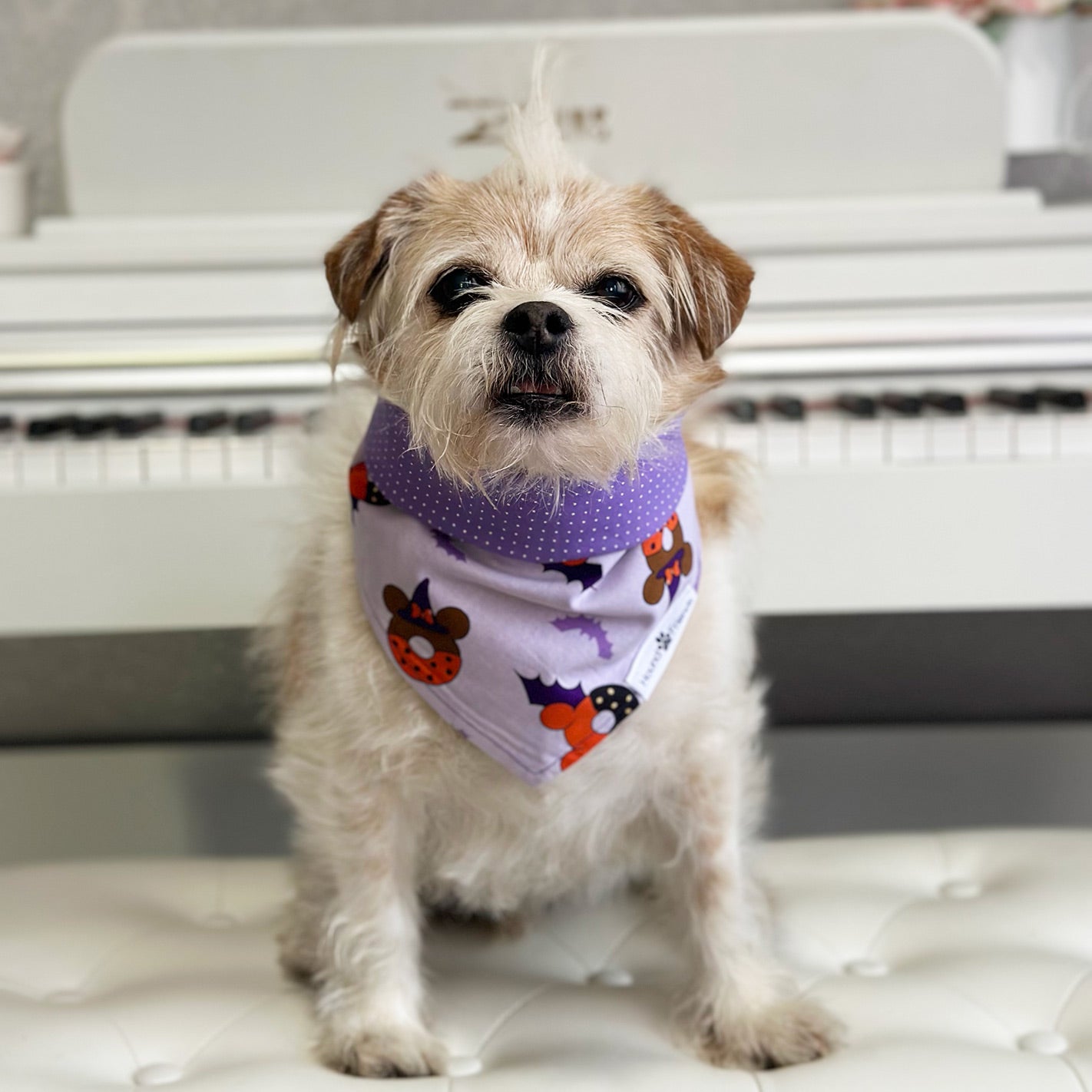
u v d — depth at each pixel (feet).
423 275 3.16
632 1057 3.12
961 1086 2.85
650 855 3.82
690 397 3.42
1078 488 4.21
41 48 6.34
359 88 5.19
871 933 3.86
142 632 6.88
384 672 3.37
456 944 3.96
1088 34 5.81
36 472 4.20
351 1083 3.00
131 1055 3.13
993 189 5.25
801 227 4.70
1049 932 3.73
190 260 4.70
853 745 6.88
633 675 3.31
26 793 6.68
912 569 4.25
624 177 5.22
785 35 5.16
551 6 6.38
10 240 4.83
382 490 3.36
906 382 4.53
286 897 4.26
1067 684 7.25
